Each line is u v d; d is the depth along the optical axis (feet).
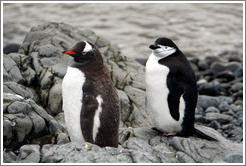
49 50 63.57
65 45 67.05
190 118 50.06
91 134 43.86
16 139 46.93
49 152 42.55
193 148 47.26
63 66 61.31
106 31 116.78
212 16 130.41
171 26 121.60
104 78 45.42
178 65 49.01
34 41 67.62
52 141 48.88
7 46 80.79
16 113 47.44
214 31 120.16
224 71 91.81
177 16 129.29
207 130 56.39
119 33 115.85
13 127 46.37
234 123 66.90
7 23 114.11
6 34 106.32
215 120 67.77
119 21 123.85
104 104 43.78
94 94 43.83
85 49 45.42
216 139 51.29
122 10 132.57
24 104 48.34
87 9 131.64
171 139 48.91
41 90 57.47
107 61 67.46
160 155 45.27
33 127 47.80
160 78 48.73
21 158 42.68
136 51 105.29
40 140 48.75
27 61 61.52
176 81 48.75
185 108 49.42
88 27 118.52
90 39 72.13
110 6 135.54
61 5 133.49
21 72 59.93
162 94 49.01
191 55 105.91
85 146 42.73
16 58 61.57
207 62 99.86
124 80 63.98
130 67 68.59
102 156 41.65
